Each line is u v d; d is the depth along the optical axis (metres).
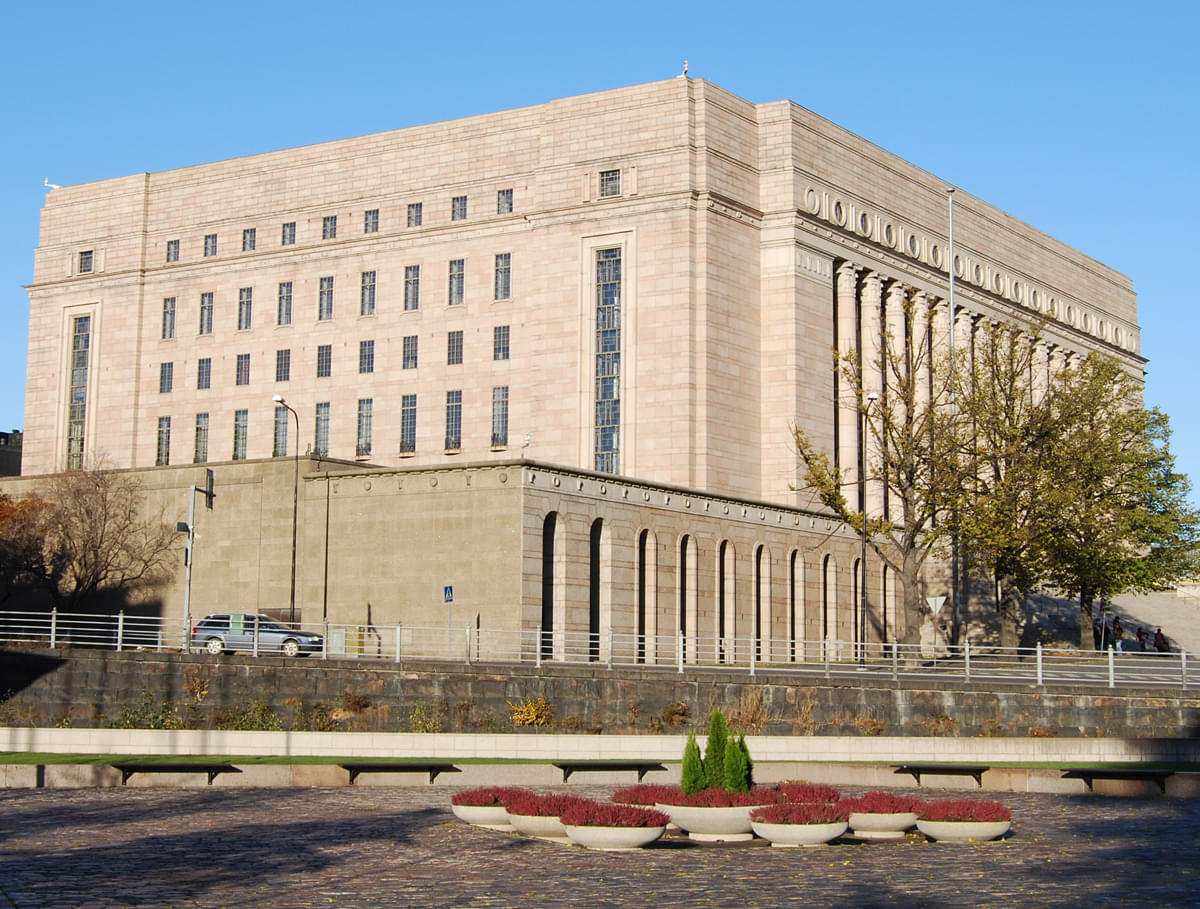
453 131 101.81
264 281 107.25
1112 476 82.69
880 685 51.72
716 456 89.19
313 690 52.50
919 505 79.06
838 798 29.95
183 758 43.50
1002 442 77.44
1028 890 22.64
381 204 103.75
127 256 112.75
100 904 21.52
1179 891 22.50
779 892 22.59
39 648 55.09
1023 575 77.00
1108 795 38.59
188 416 108.81
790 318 93.25
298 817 32.47
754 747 44.97
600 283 92.62
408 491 69.88
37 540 78.75
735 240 92.62
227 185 110.00
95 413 112.38
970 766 40.62
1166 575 84.38
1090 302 129.00
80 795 36.81
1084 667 62.16
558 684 51.66
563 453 92.38
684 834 29.52
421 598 68.62
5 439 132.12
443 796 37.09
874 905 21.34
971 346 87.62
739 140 94.12
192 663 53.59
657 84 92.25
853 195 99.62
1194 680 58.19
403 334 101.25
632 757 45.16
